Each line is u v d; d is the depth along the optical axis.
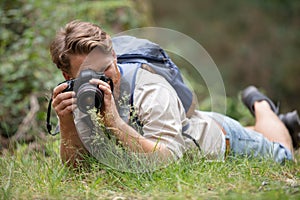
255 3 34.47
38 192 6.18
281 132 9.54
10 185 6.30
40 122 10.75
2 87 11.95
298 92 31.00
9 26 13.46
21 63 12.32
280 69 31.67
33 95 11.77
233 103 14.07
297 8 33.78
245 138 8.13
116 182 6.57
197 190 5.92
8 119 11.54
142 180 6.44
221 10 34.84
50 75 12.11
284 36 33.19
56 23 13.13
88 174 6.70
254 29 33.88
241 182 6.12
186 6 35.12
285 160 8.13
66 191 6.13
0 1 13.36
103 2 14.97
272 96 31.16
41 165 7.16
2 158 7.45
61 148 7.02
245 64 32.72
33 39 12.61
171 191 6.01
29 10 13.23
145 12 17.20
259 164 7.24
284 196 5.39
